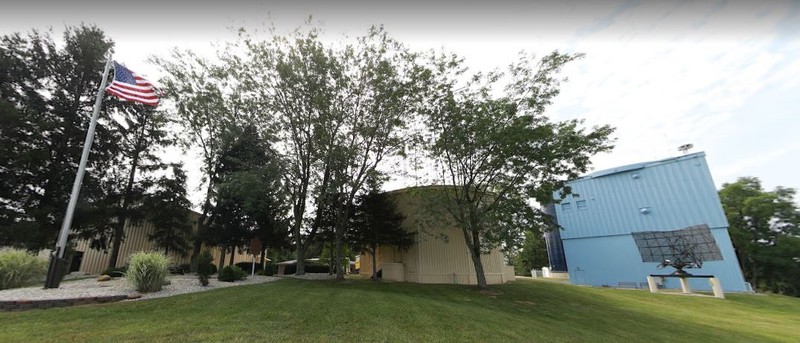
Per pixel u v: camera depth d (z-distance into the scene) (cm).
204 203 2145
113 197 2089
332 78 1742
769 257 2969
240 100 1925
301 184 1862
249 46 1759
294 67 1723
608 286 2350
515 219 1480
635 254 2316
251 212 1991
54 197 1900
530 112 1480
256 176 1648
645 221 2320
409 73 1725
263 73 1767
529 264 4209
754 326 1171
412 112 1755
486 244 1573
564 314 1134
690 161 2256
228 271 1398
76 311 727
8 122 1705
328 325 699
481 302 1229
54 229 1823
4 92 1861
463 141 1521
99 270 2297
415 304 972
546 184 1471
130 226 2242
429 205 1598
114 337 547
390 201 2002
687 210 2203
